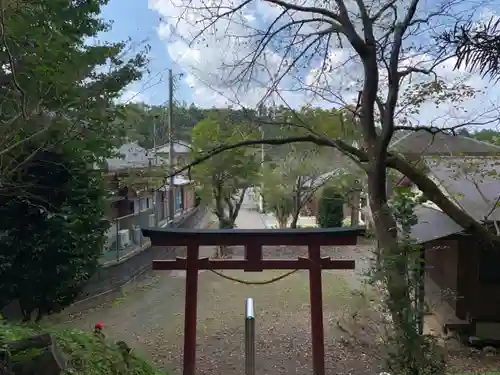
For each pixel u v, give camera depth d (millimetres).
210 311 10391
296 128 7199
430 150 8422
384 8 5523
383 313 4891
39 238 7129
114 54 7227
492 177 7695
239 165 14367
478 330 7656
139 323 9461
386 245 4527
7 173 5492
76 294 7973
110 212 12969
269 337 8609
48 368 2598
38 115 5168
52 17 6441
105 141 7566
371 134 5844
